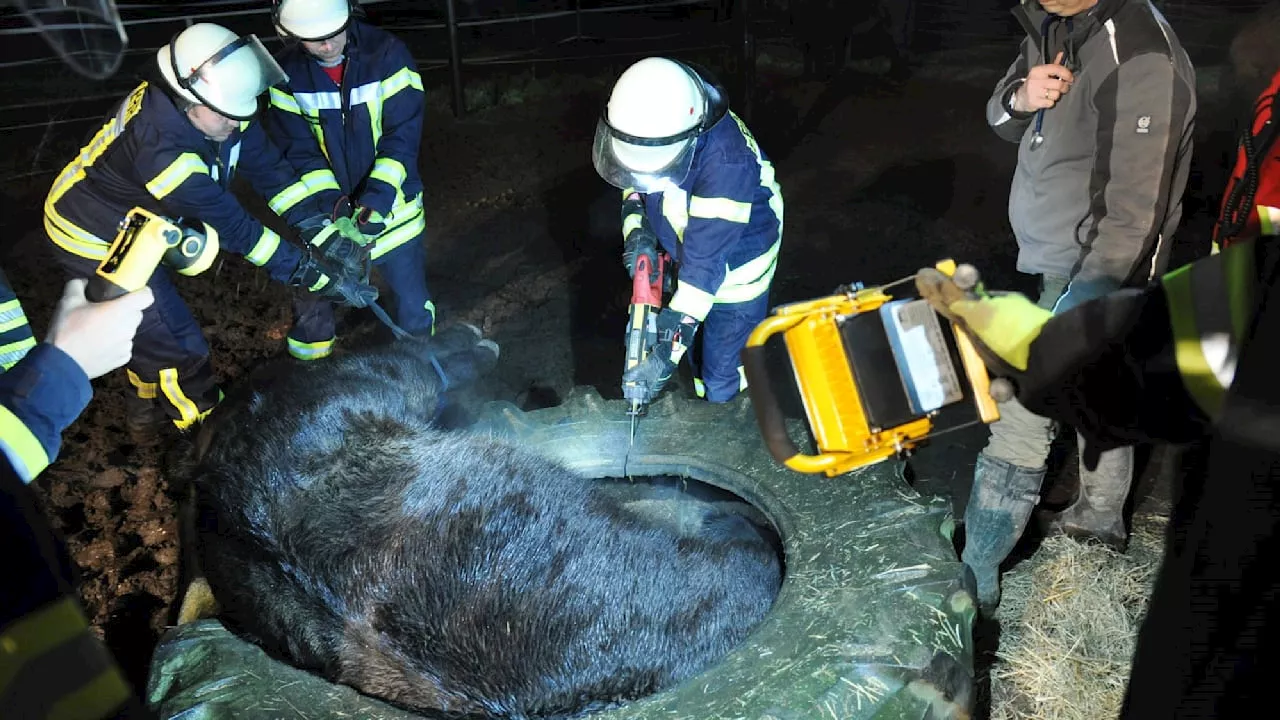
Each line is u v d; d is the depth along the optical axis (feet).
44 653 3.95
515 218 21.22
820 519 8.45
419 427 9.76
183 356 13.47
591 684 7.57
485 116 27.73
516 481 8.79
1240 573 4.57
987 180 21.57
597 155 9.91
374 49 13.23
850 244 19.12
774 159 23.57
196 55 11.11
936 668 6.86
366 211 13.34
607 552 8.27
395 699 7.63
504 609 7.78
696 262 10.31
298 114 13.42
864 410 5.24
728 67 29.68
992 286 17.33
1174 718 4.94
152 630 10.92
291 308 18.02
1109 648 9.82
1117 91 8.75
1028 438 9.54
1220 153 21.29
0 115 27.58
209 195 11.74
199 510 9.03
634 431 10.23
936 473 12.70
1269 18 7.75
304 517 8.39
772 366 14.66
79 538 12.38
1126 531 11.27
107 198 12.12
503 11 36.55
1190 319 4.33
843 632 7.19
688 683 6.89
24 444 4.77
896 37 27.73
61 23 30.17
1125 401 4.62
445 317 17.48
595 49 31.94
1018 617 10.27
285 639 7.98
